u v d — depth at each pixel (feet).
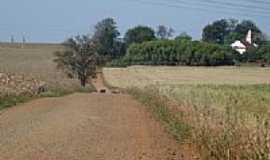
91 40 337.72
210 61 415.03
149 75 350.43
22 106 129.90
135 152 62.28
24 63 390.63
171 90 119.55
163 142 71.20
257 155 42.70
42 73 308.19
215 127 56.18
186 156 60.59
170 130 81.56
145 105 139.23
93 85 327.67
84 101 151.53
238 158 46.39
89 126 86.12
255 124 44.78
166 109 102.32
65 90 224.53
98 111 117.60
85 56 330.13
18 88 167.63
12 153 58.23
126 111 121.60
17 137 70.79
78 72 329.72
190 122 71.67
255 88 162.71
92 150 61.98
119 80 327.47
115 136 75.77
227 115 55.31
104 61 412.36
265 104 69.72
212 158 54.95
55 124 87.20
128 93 228.22
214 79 305.73
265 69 369.30
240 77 316.19
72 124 87.66
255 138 43.11
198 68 383.86
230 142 49.60
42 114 106.42
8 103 133.28
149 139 73.82
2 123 88.12
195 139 64.75
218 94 94.12
